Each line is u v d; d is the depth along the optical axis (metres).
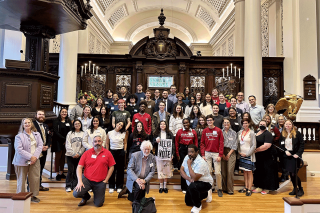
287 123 4.36
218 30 13.70
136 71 8.47
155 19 16.48
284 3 8.17
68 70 7.20
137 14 16.33
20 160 3.60
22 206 2.53
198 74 8.60
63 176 4.82
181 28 16.92
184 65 8.38
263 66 8.36
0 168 5.48
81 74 8.26
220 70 8.58
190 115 5.09
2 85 4.08
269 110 5.23
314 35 7.56
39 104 4.45
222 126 4.73
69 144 4.30
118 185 4.34
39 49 4.94
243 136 4.38
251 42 7.19
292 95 5.99
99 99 5.15
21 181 3.61
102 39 13.98
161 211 3.49
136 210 3.29
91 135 4.28
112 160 3.81
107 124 4.90
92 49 12.21
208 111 5.30
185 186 4.36
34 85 4.36
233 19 11.65
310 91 7.35
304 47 7.54
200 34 16.41
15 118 4.11
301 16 7.59
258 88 7.06
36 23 4.74
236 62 8.47
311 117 7.15
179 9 15.98
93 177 3.64
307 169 5.82
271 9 9.91
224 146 4.41
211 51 16.14
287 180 5.16
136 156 3.58
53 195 4.12
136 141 4.36
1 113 4.05
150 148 3.52
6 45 7.77
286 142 4.36
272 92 8.35
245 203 3.90
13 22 4.68
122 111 4.88
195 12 15.53
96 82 8.34
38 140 3.79
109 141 4.42
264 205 3.82
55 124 4.63
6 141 6.02
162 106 4.99
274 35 9.69
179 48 8.54
